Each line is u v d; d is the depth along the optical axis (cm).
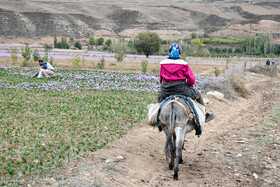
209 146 936
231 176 724
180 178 694
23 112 1088
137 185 638
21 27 19588
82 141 834
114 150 789
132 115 1138
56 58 4812
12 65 2931
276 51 11875
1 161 684
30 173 633
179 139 654
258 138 1018
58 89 1554
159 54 8212
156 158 804
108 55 6712
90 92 1561
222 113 1392
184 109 671
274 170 764
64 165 677
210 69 4303
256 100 1817
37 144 780
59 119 1026
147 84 1916
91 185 591
